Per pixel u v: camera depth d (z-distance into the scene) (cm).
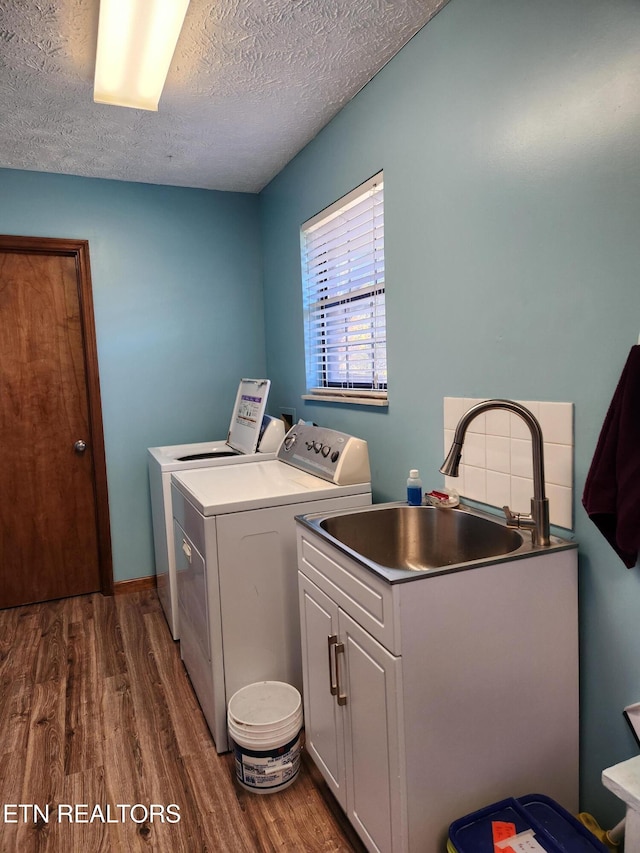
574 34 128
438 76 175
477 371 168
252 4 164
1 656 261
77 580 335
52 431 323
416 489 185
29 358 314
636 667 125
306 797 173
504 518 159
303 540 171
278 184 318
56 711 218
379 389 236
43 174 302
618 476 116
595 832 129
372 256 230
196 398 348
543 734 138
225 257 349
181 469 261
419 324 196
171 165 296
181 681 238
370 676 133
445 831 129
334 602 152
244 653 196
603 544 131
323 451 229
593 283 128
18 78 201
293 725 177
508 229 152
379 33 182
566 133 132
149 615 305
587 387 132
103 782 180
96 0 158
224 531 190
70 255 317
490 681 131
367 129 217
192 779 181
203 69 200
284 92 220
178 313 339
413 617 122
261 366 360
